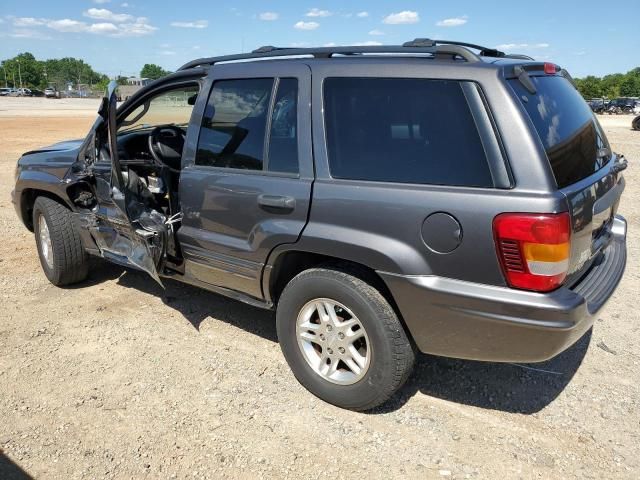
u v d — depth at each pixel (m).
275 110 3.36
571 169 2.81
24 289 4.99
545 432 3.05
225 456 2.86
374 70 3.01
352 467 2.79
